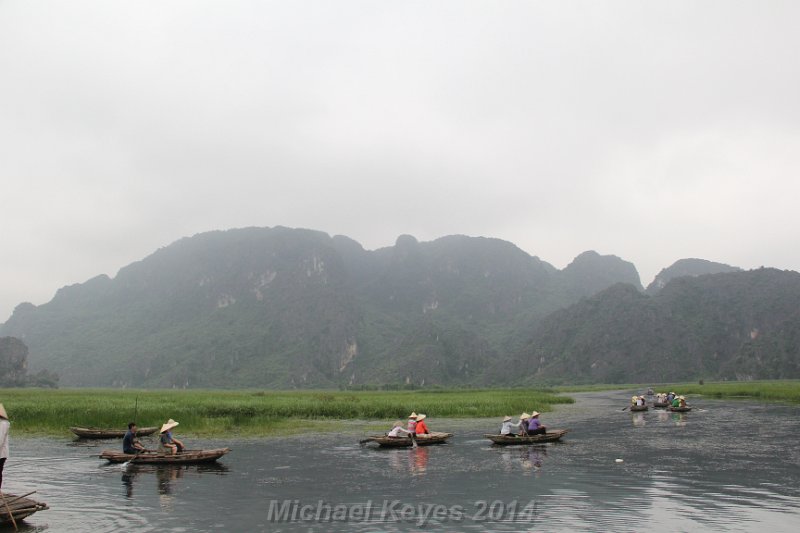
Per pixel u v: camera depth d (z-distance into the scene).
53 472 18.88
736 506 13.77
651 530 11.93
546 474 18.05
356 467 19.77
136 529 12.13
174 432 31.33
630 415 44.12
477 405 47.97
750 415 41.47
